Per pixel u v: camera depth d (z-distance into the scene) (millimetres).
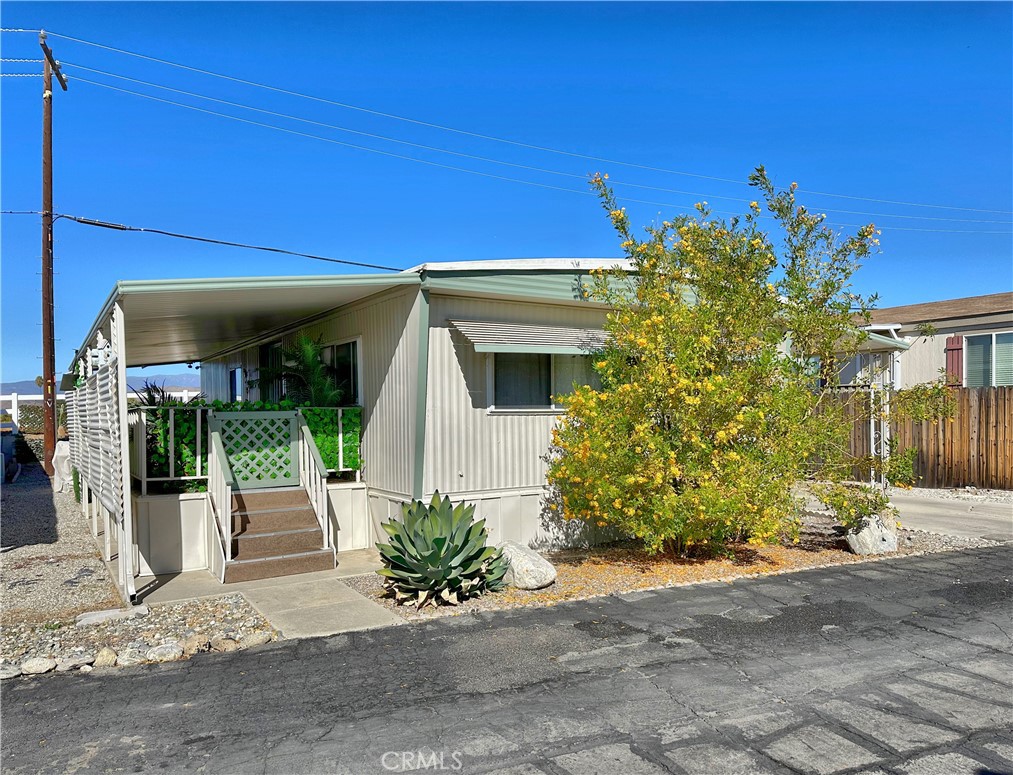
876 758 3807
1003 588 7273
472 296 8828
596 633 5848
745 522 7961
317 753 3873
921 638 5746
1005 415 14531
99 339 9070
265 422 9016
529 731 4117
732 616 6320
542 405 9516
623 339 8438
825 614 6387
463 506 7801
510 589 7172
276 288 7484
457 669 5074
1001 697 4586
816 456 9125
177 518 8375
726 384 7828
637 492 7887
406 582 6785
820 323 8484
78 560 9133
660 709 4410
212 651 5531
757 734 4078
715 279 8453
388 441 9086
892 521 10680
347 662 5234
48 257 20297
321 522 8555
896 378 14047
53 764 3781
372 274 8008
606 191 8742
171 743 4000
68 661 5215
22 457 23094
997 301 17141
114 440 7199
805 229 8625
